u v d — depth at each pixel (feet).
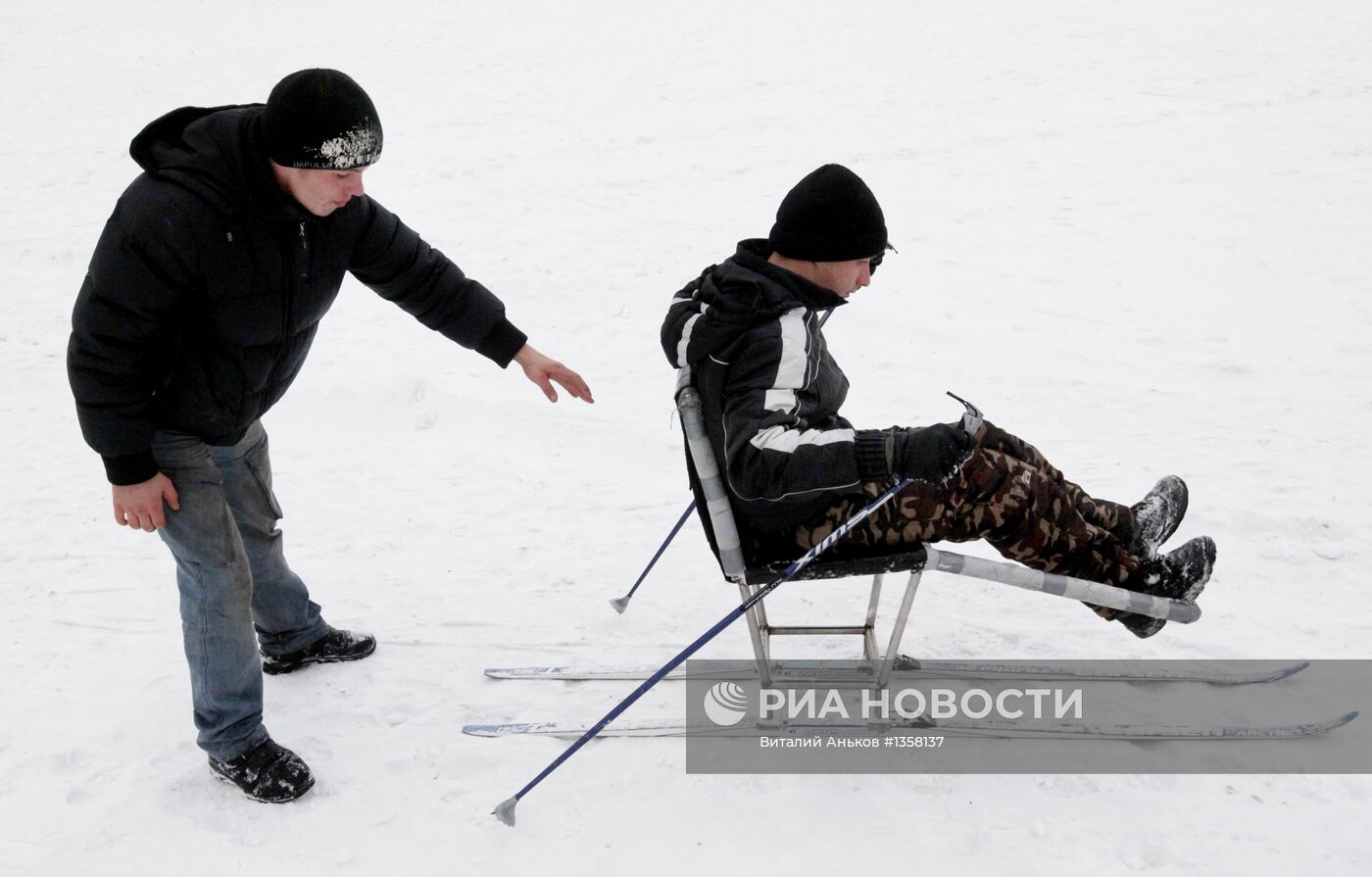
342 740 9.34
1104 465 14.01
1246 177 26.18
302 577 12.19
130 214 7.07
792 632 9.88
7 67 47.39
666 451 15.23
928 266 22.08
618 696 9.84
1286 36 39.09
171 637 11.09
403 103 39.27
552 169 30.25
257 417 8.60
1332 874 7.39
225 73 45.60
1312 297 19.53
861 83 37.47
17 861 8.05
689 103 36.68
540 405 16.65
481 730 9.38
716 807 8.33
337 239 8.18
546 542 12.82
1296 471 13.38
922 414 15.92
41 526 13.66
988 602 11.07
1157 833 7.84
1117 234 23.27
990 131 31.30
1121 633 10.39
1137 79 35.37
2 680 10.38
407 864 7.94
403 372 17.76
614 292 21.16
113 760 9.16
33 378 18.43
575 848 8.02
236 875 7.89
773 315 7.81
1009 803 8.25
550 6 54.80
